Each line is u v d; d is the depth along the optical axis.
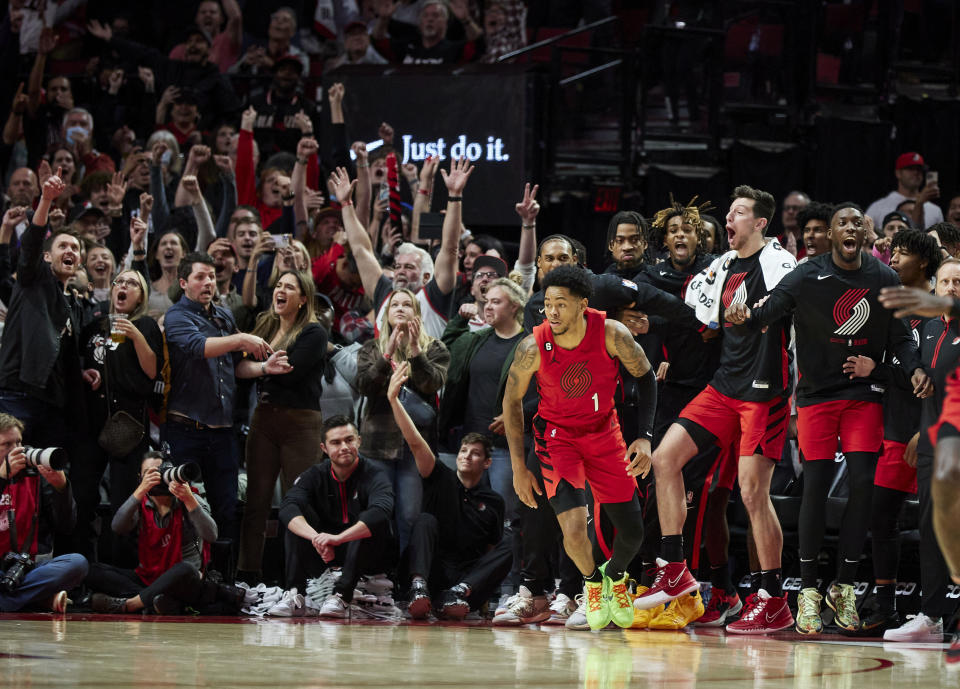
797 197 32.16
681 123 36.44
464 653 14.98
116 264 31.52
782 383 20.58
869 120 38.19
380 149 35.03
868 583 23.56
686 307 21.34
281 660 13.30
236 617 22.73
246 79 41.66
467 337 25.59
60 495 23.41
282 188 32.09
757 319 20.09
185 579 22.75
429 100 35.59
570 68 35.94
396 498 24.77
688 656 15.30
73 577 22.67
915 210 34.28
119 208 31.88
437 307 27.08
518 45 41.94
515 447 19.69
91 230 31.20
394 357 25.08
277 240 30.89
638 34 39.06
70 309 25.14
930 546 20.16
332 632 18.59
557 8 42.19
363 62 40.28
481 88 35.22
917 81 39.22
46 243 26.27
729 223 21.50
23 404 24.44
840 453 24.44
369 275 27.50
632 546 19.84
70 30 45.03
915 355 20.17
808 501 20.66
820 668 13.99
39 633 16.67
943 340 18.83
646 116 36.16
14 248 28.48
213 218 32.94
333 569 23.67
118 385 24.56
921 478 20.20
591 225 35.81
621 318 21.36
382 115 35.88
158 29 45.78
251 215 30.03
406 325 24.67
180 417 24.64
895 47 38.78
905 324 20.42
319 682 11.16
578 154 35.78
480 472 24.33
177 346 24.64
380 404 24.88
